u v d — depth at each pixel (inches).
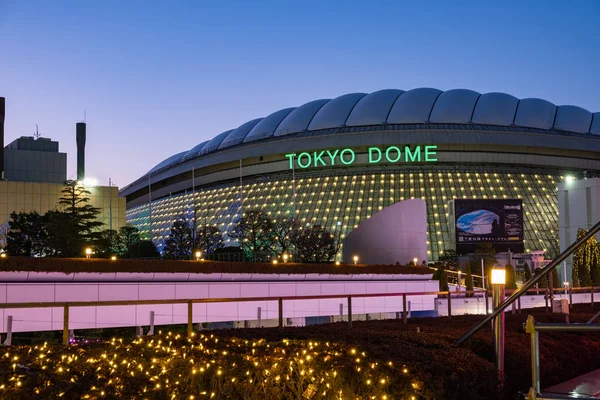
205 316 1453.0
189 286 1440.7
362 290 1790.1
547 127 5821.9
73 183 3154.5
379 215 2581.2
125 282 1363.2
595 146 5693.9
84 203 4160.9
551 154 5679.1
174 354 589.9
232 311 1498.5
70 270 1296.8
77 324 1288.1
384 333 771.4
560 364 730.8
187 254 3924.7
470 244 4163.4
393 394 521.3
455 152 5531.5
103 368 537.0
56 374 501.7
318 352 605.9
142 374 518.9
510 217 4202.8
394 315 1855.3
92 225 2979.8
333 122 5753.0
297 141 5629.9
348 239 2659.9
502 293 668.1
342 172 5556.1
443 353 635.5
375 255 2576.3
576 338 829.2
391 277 1892.2
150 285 1387.8
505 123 5718.5
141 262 1384.1
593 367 816.3
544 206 5310.0
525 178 5570.9
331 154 5565.9
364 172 5506.9
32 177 4480.8
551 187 5531.5
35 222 3088.1
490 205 4192.9
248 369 539.5
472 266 3671.3
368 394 518.6
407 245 2559.1
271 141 5743.1
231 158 5890.8
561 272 3809.1
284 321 1590.8
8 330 1067.3
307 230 3927.2
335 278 1734.7
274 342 681.0
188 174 6348.4
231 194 5777.6
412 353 627.2
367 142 5477.4
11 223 3102.9
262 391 525.3
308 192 5403.5
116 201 4271.7
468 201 4192.9
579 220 3823.8
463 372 579.2
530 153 5634.8
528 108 5905.5
